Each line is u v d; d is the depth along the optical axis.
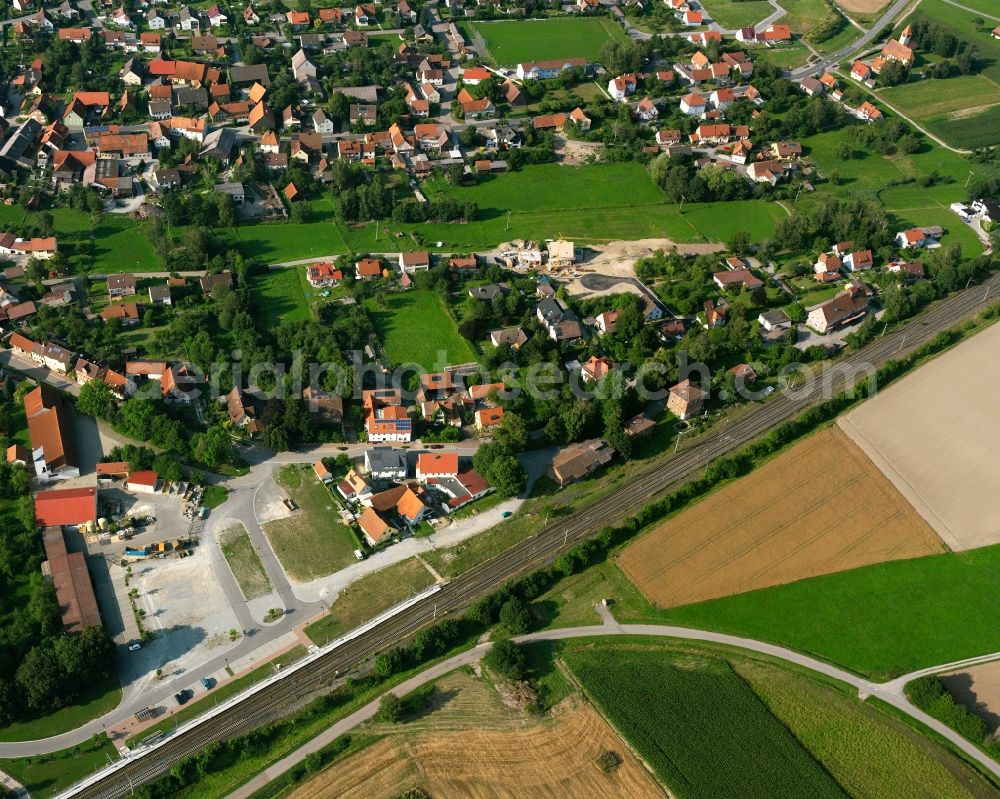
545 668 163.00
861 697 160.50
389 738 151.00
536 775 146.25
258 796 142.25
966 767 150.88
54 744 147.62
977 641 170.62
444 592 175.25
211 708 153.50
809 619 173.00
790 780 146.12
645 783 145.75
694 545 186.00
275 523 187.25
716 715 155.12
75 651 152.25
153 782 142.12
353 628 167.88
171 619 167.38
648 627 170.62
